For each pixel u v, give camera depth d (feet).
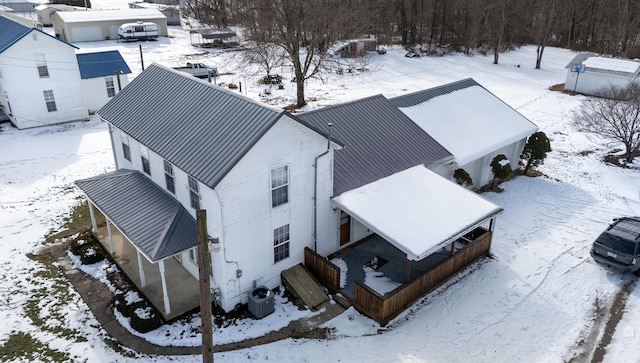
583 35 232.94
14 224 66.54
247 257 49.21
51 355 44.39
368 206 55.31
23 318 49.11
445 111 80.33
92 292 53.21
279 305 51.03
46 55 100.01
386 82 153.48
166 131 53.31
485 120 82.28
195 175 45.24
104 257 59.41
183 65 161.48
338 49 186.09
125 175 60.90
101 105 114.32
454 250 61.00
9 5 235.81
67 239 63.52
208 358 36.65
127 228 50.47
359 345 45.62
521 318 49.85
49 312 50.03
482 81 157.99
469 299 52.85
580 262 59.93
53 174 81.66
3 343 45.75
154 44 197.57
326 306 50.96
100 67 112.88
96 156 89.20
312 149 51.13
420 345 45.75
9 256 59.52
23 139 96.94
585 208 73.87
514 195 78.28
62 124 106.63
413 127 72.69
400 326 48.47
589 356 44.75
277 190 49.55
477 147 74.59
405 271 56.90
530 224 69.00
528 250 62.49
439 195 59.47
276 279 53.42
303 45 129.08
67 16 197.26
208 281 34.40
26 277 55.62
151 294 52.26
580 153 96.37
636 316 50.19
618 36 189.98
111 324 48.44
